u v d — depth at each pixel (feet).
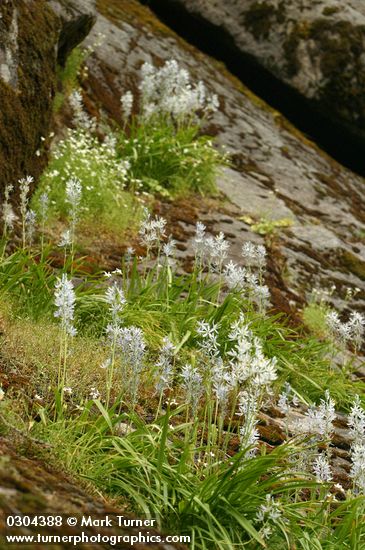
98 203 32.42
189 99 39.99
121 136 38.14
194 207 36.96
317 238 38.32
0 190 27.55
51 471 13.20
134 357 16.43
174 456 16.33
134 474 15.01
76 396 18.11
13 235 27.17
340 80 50.85
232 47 52.60
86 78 40.88
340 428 23.12
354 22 51.11
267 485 14.83
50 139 34.06
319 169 47.52
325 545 15.06
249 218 37.45
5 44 29.19
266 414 22.12
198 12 52.75
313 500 16.33
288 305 31.58
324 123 52.34
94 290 23.08
